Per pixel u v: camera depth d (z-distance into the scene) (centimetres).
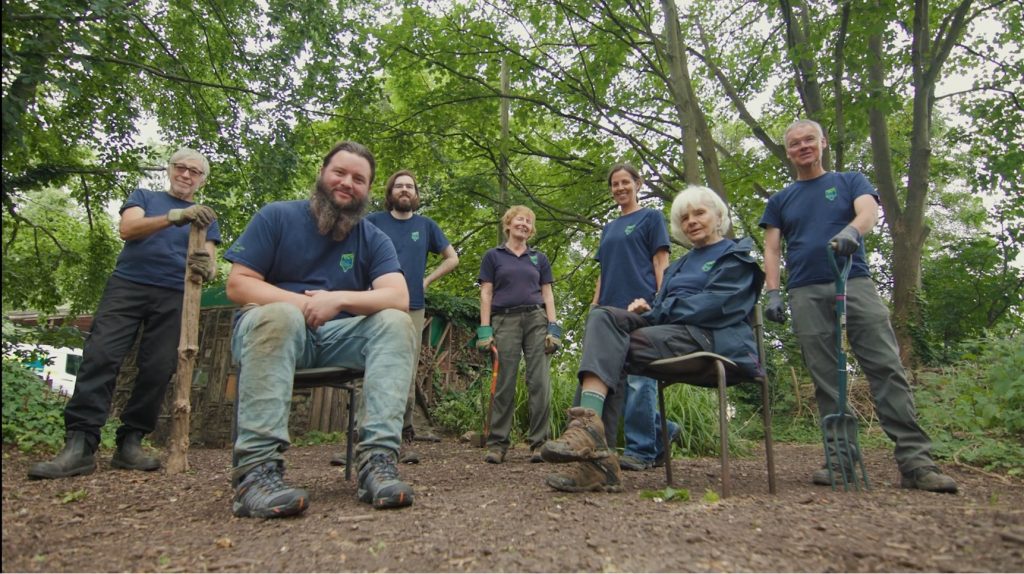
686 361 252
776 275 331
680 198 299
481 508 220
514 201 1028
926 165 1015
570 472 265
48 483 298
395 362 236
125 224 357
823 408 313
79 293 823
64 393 559
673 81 928
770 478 263
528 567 154
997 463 361
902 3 965
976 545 167
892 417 294
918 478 281
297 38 716
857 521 197
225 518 216
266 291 236
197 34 821
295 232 251
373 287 254
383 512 213
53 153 712
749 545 170
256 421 218
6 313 816
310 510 219
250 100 748
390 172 1033
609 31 947
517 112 1056
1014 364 477
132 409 357
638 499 242
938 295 1406
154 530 200
